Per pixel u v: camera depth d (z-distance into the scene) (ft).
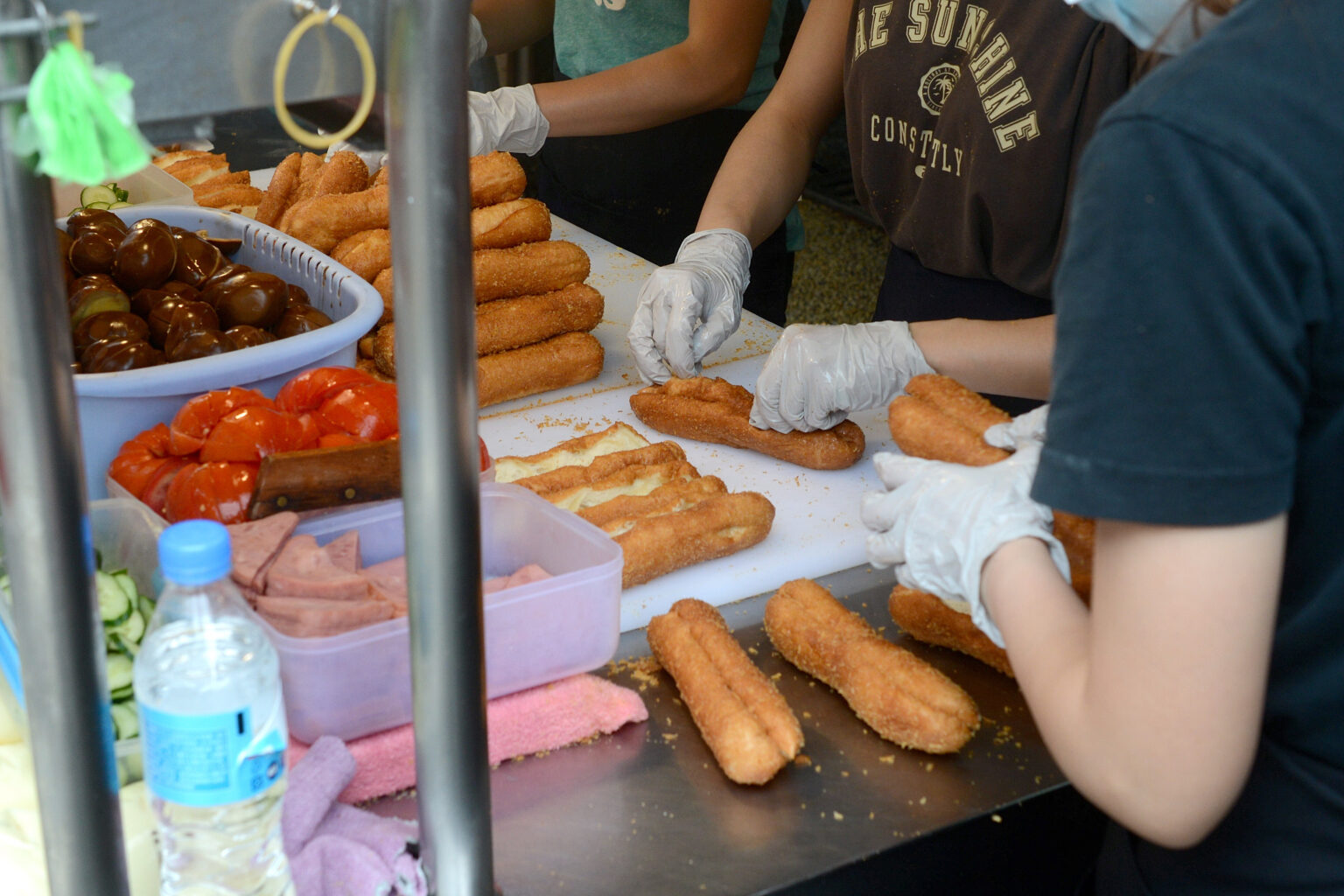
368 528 3.68
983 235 6.02
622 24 9.12
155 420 4.17
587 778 3.25
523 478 4.80
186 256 4.99
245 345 4.48
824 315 12.44
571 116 8.14
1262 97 2.01
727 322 6.16
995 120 5.65
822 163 12.44
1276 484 2.07
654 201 9.55
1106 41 5.18
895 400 3.73
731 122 9.22
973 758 3.36
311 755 2.89
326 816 2.86
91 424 4.07
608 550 3.41
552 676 3.36
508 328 5.85
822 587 4.13
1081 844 3.36
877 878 3.03
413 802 3.16
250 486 3.62
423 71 1.79
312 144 1.80
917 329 5.30
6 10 1.52
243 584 3.14
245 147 9.58
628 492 4.74
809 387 5.08
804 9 11.30
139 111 1.67
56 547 1.85
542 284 6.09
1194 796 2.22
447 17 1.78
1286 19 2.07
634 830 3.05
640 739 3.42
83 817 2.03
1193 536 2.09
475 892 2.39
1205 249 1.98
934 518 3.03
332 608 3.05
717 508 4.42
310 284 5.30
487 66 13.05
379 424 3.96
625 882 2.88
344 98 1.83
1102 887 3.15
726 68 8.33
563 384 6.05
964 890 3.21
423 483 2.03
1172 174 1.99
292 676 2.98
